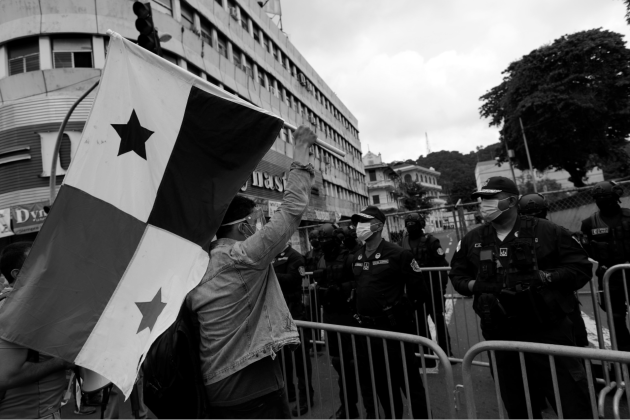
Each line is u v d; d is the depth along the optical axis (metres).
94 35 13.06
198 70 16.27
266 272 1.87
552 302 2.45
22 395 1.91
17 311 1.64
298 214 1.82
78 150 1.79
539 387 2.61
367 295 3.32
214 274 1.77
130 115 1.85
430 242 5.44
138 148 1.85
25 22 12.68
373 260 3.41
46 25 12.67
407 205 54.97
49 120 12.05
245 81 20.09
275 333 1.83
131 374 1.60
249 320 1.77
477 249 2.82
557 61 28.59
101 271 1.74
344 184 37.59
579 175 32.56
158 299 1.74
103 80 1.84
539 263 2.55
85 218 1.76
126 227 1.79
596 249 4.16
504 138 32.41
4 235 11.73
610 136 30.48
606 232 4.10
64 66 12.89
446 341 4.70
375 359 3.23
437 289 5.22
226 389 1.76
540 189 48.06
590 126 28.27
